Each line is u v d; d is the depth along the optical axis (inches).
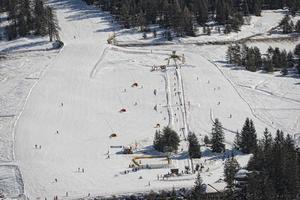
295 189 6919.3
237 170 7204.7
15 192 7372.1
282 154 7101.4
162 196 7022.6
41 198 7175.2
